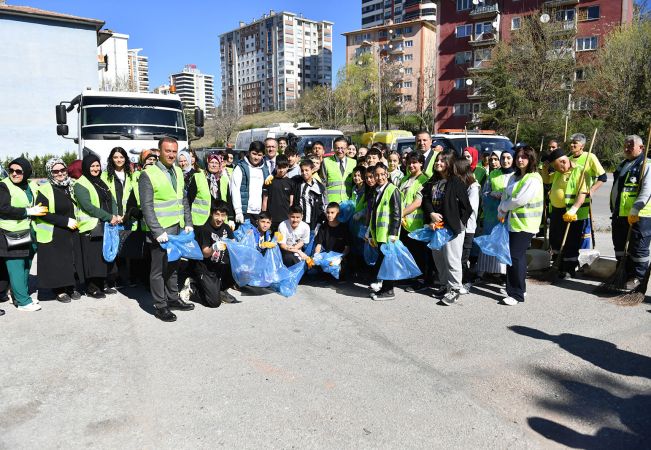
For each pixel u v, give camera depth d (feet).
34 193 18.03
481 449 9.79
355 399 11.61
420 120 179.22
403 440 10.05
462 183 18.22
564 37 117.60
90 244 18.76
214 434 10.21
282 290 19.86
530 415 11.04
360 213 20.71
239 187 21.70
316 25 467.52
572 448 9.87
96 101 33.45
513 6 143.74
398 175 22.72
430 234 18.85
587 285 21.29
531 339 15.25
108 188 19.19
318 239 22.07
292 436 10.16
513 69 118.32
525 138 109.09
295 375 12.80
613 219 20.56
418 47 240.53
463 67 156.66
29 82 91.81
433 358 13.87
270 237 21.35
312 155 24.25
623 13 126.41
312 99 225.15
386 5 364.38
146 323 16.63
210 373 12.90
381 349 14.48
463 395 11.85
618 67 105.40
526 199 17.80
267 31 458.91
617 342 15.07
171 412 11.02
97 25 96.37
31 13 89.35
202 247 18.81
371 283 20.67
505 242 18.45
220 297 18.61
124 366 13.32
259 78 479.82
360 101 212.64
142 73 412.16
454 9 156.25
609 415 11.06
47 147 94.38
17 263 17.21
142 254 19.45
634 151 19.53
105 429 10.41
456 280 18.65
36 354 14.10
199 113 36.37
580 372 13.08
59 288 18.85
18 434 10.25
